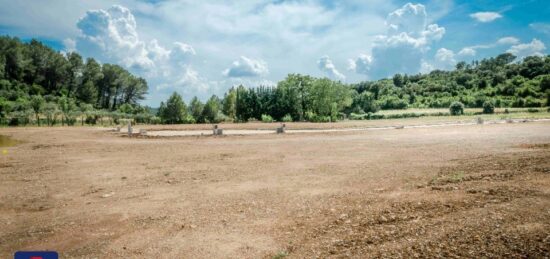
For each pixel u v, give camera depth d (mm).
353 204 7102
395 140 21453
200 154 16750
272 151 17266
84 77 128750
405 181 9062
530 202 6348
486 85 139125
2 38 117938
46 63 123125
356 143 20281
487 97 113375
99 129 43094
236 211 7043
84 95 118375
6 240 5922
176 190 9148
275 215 6680
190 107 68688
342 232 5570
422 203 6828
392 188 8328
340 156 14766
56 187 9898
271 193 8445
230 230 5969
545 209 5879
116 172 12141
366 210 6621
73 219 6930
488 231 5082
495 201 6602
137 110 92812
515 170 9570
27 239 5926
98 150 19391
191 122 66062
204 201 7918
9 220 7016
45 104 74812
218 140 24656
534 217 5523
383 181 9227
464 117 61281
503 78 137875
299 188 8867
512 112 71312
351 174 10508
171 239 5672
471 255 4367
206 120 68000
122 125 56188
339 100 79125
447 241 4859
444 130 29625
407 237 5141
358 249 4848
